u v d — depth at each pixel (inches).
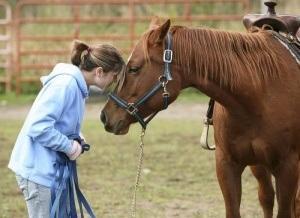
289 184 369.4
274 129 360.5
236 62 358.3
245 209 530.9
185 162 698.2
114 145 791.1
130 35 1210.6
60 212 345.1
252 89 358.0
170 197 564.4
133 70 349.1
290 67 372.2
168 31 350.9
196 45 354.3
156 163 694.5
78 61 343.0
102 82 342.0
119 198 560.7
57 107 327.6
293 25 403.9
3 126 934.4
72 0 1218.6
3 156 740.0
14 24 1222.3
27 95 1225.4
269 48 370.3
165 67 349.1
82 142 344.2
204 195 571.5
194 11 1355.8
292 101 365.4
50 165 335.0
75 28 1355.8
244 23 415.8
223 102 361.4
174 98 354.9
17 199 560.7
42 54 1235.9
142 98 348.8
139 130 899.4
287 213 373.7
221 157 374.6
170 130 888.9
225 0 1221.1
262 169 419.8
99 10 1417.3
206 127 398.6
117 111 351.3
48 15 1421.0
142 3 1215.6
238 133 366.0
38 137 326.3
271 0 410.0
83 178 631.2
